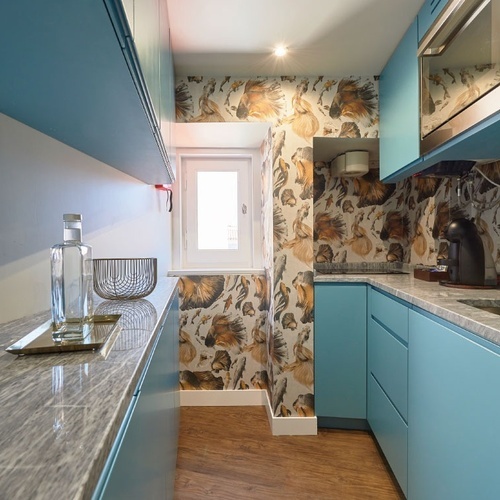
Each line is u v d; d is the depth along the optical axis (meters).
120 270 1.22
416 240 2.32
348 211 2.55
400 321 1.48
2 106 0.80
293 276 2.03
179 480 1.60
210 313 2.37
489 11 1.04
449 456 1.06
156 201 2.13
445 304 1.16
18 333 0.77
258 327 2.38
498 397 0.83
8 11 0.46
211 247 2.61
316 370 2.03
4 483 0.29
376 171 2.56
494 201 1.59
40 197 1.00
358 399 2.02
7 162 0.86
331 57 1.83
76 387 0.49
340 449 1.86
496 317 0.97
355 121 2.02
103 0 0.45
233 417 2.19
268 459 1.76
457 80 1.23
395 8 1.46
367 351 2.00
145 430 0.66
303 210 2.03
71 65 0.61
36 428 0.38
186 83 1.99
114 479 0.42
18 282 0.90
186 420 2.16
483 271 1.54
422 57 1.48
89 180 1.30
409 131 1.62
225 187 2.60
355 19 1.53
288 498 1.49
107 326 0.82
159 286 1.55
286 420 2.01
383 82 1.96
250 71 1.96
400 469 1.47
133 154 1.28
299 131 2.01
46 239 1.02
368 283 1.98
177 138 2.30
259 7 1.43
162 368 0.96
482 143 1.28
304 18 1.51
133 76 0.67
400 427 1.47
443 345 1.10
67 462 0.32
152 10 0.94
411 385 1.36
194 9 1.44
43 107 0.81
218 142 2.39
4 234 0.85
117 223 1.56
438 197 2.03
